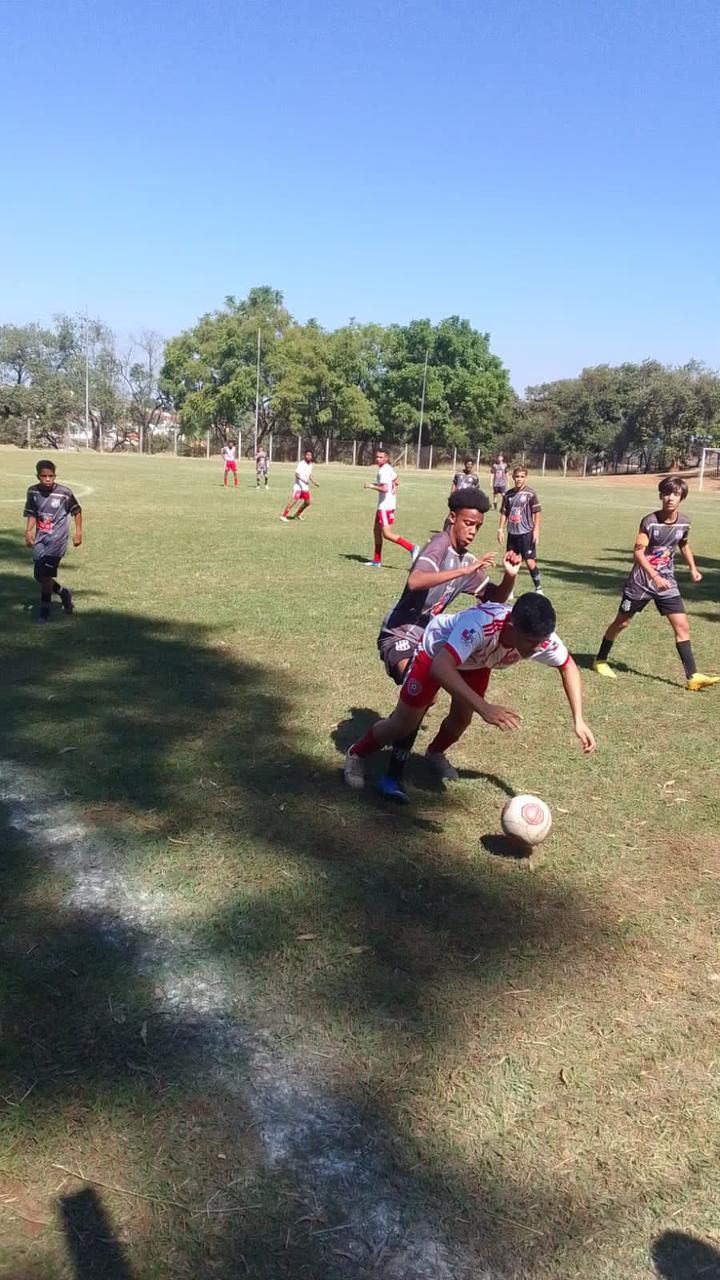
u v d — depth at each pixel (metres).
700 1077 2.79
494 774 5.17
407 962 3.28
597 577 13.71
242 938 3.37
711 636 9.49
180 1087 2.63
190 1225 2.20
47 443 72.06
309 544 15.23
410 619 4.94
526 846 4.14
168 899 3.63
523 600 3.80
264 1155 2.42
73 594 9.78
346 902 3.65
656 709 6.66
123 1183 2.31
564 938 3.49
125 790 4.61
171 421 78.12
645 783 5.14
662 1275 2.15
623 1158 2.47
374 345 72.06
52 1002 2.97
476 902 3.72
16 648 7.34
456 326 73.25
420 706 4.40
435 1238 2.21
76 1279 2.06
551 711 6.48
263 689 6.53
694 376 70.06
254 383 65.81
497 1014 3.02
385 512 12.78
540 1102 2.65
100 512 19.31
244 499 25.23
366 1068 2.75
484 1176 2.39
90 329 76.12
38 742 5.23
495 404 72.69
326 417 68.62
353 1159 2.42
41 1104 2.53
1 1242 2.14
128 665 6.98
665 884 3.97
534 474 69.50
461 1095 2.66
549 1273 2.14
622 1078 2.77
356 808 4.56
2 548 13.20
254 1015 2.96
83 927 3.41
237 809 4.46
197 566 12.20
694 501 39.81
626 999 3.14
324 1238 2.19
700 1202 2.35
